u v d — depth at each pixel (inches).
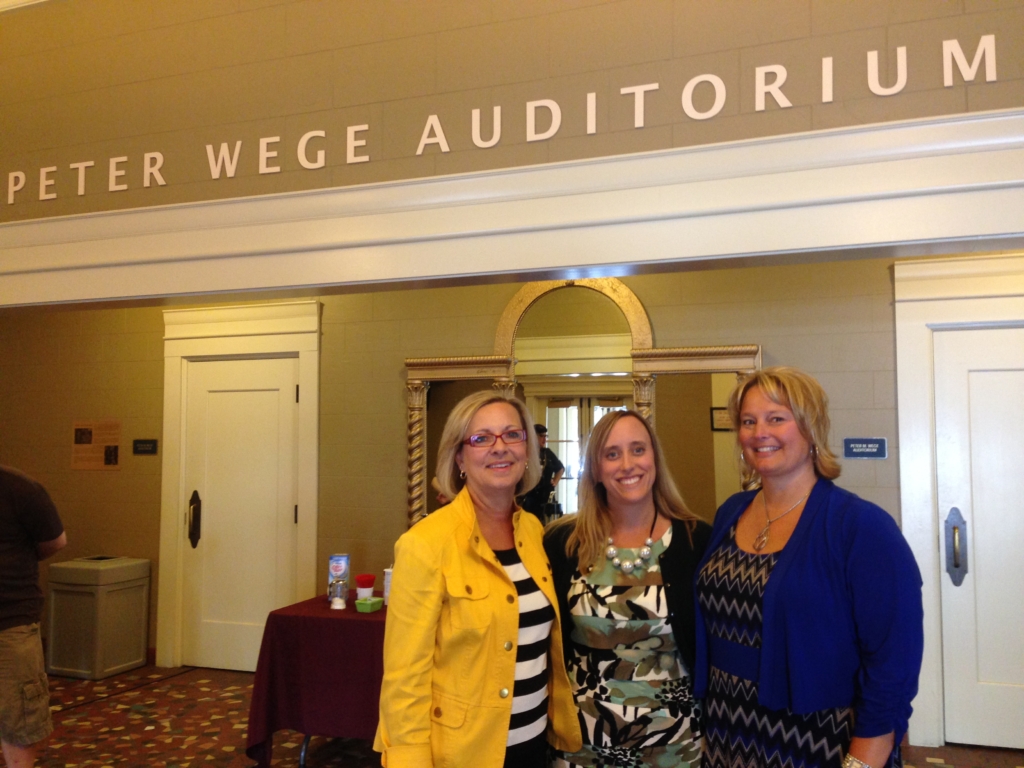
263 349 182.7
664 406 152.6
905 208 88.8
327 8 118.0
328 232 112.0
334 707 119.1
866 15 93.2
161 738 142.9
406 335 172.9
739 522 70.3
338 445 176.1
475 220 105.0
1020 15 88.3
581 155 103.3
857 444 145.3
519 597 67.5
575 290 160.1
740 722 63.0
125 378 198.1
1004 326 140.8
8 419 207.8
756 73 96.7
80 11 133.3
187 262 119.3
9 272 128.7
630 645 69.0
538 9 107.0
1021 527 139.4
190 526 189.2
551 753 71.4
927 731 139.8
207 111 123.5
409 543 65.0
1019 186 85.4
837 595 60.2
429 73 111.7
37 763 131.8
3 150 136.2
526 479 73.3
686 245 96.2
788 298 150.1
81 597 181.3
